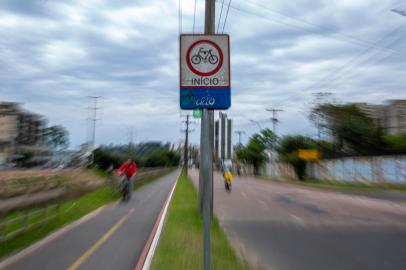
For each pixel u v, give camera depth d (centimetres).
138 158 5881
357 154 4500
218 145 11450
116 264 828
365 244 1063
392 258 913
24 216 1141
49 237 1113
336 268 833
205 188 459
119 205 1905
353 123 4541
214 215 1620
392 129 4800
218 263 802
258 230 1281
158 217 1492
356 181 4409
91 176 3275
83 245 1009
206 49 471
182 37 472
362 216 1605
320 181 4803
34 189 1452
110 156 4791
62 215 1477
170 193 2594
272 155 7481
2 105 5694
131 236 1125
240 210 1812
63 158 6506
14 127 5775
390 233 1227
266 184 4178
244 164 10169
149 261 812
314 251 983
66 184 1869
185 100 465
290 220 1499
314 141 5544
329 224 1403
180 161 14512
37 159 6234
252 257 920
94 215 1552
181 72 468
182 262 798
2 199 1125
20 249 969
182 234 1109
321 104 5166
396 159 3822
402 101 4788
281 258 910
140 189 3022
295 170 5584
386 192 3033
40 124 6438
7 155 5591
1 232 1025
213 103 466
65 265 827
